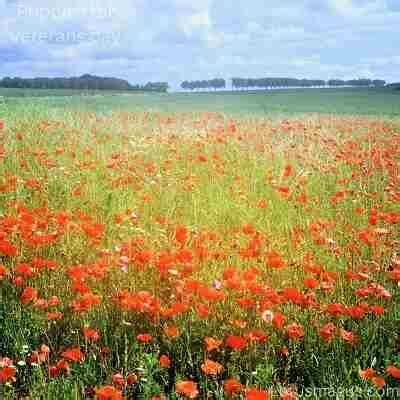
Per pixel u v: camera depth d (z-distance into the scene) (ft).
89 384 10.08
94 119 51.37
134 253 14.15
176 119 58.18
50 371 9.84
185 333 11.70
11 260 14.46
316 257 15.69
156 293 13.20
